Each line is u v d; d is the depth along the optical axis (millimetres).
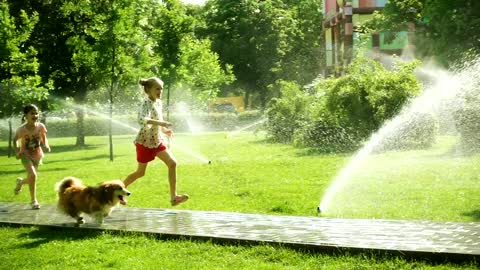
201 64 60469
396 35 52562
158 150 11164
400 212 11469
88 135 68188
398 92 27781
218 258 7941
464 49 37906
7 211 12031
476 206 11797
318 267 7328
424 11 41375
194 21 45406
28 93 33062
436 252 7379
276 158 24922
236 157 26516
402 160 21656
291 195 14172
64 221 10703
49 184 18266
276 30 84500
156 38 42094
